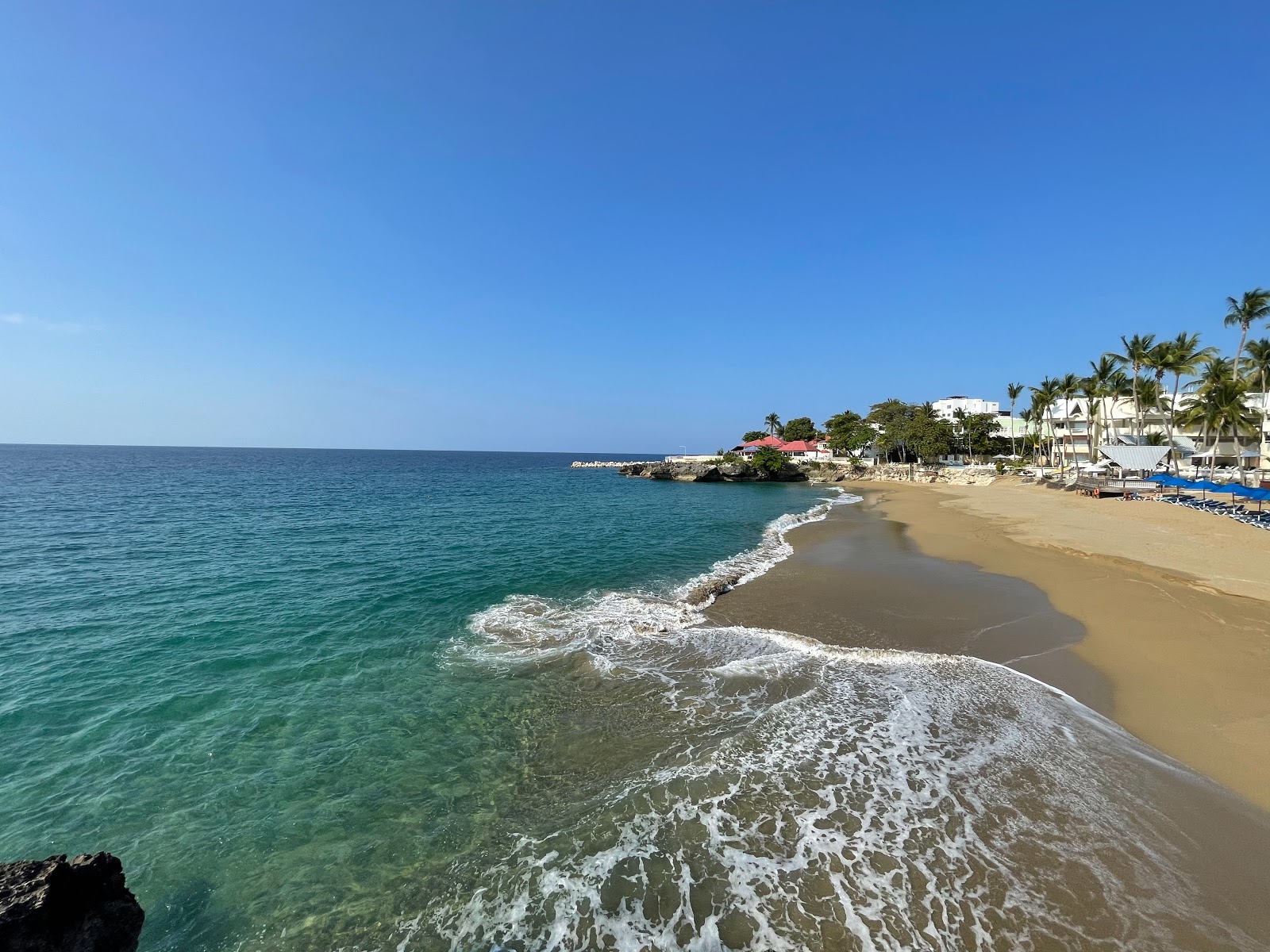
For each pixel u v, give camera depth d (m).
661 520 32.94
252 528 25.80
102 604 13.79
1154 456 43.00
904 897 4.84
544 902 5.02
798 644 11.25
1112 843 5.46
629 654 10.85
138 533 23.77
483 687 9.51
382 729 8.16
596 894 5.05
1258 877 5.02
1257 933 4.44
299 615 13.24
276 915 5.08
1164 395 53.72
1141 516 28.69
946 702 8.61
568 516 34.06
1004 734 7.61
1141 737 7.51
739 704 8.66
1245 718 7.81
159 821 6.23
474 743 7.77
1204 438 44.25
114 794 6.66
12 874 4.14
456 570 18.08
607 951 4.49
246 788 6.82
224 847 5.87
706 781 6.58
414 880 5.40
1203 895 4.82
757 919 4.69
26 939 3.79
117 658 10.54
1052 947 4.33
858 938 4.48
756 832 5.71
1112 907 4.70
